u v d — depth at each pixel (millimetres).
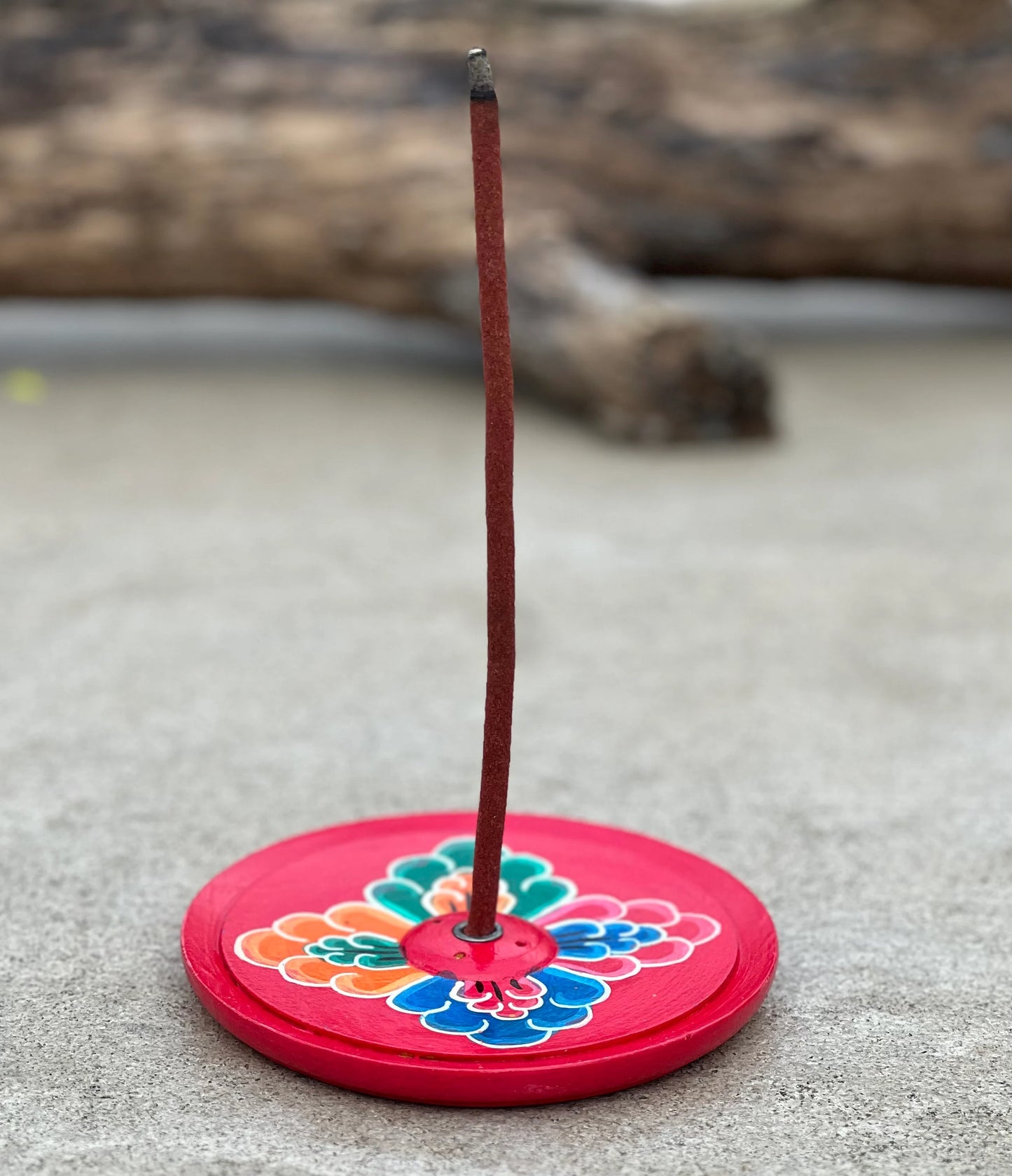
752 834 1263
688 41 3865
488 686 916
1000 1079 900
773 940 974
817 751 1463
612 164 3668
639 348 2887
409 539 2236
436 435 2973
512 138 3592
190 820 1267
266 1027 860
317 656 1724
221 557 2121
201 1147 811
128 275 3473
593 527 2314
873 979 1022
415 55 3592
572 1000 891
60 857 1188
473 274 3264
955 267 4020
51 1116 840
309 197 3412
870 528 2330
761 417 2945
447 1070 821
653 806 1322
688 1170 799
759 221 3797
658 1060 851
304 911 1005
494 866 947
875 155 3822
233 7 3559
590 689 1636
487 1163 799
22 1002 967
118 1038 926
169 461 2709
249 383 3490
